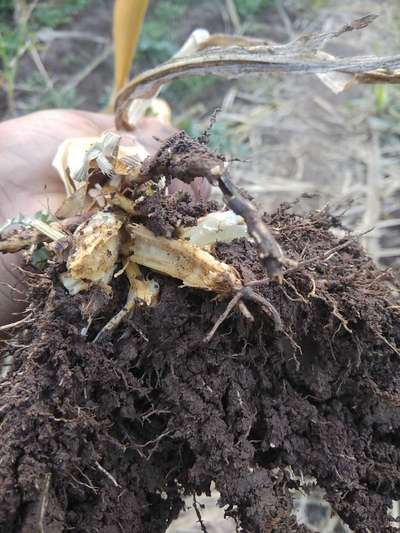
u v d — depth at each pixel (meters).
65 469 0.30
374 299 0.34
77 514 0.31
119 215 0.32
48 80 1.21
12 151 0.44
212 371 0.33
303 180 1.10
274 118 1.23
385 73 0.40
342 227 0.39
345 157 1.14
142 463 0.33
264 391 0.34
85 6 1.41
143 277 0.33
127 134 0.49
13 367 0.33
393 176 1.09
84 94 1.25
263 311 0.32
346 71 0.36
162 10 1.39
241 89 1.30
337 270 0.35
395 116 1.21
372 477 0.34
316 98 1.27
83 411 0.31
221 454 0.32
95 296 0.32
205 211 0.34
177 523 0.71
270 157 1.14
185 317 0.33
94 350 0.32
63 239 0.32
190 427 0.32
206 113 1.23
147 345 0.33
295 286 0.33
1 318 0.40
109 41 1.35
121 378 0.32
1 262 0.39
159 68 0.42
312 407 0.34
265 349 0.34
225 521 0.71
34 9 1.36
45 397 0.31
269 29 1.44
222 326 0.33
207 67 0.40
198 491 0.34
